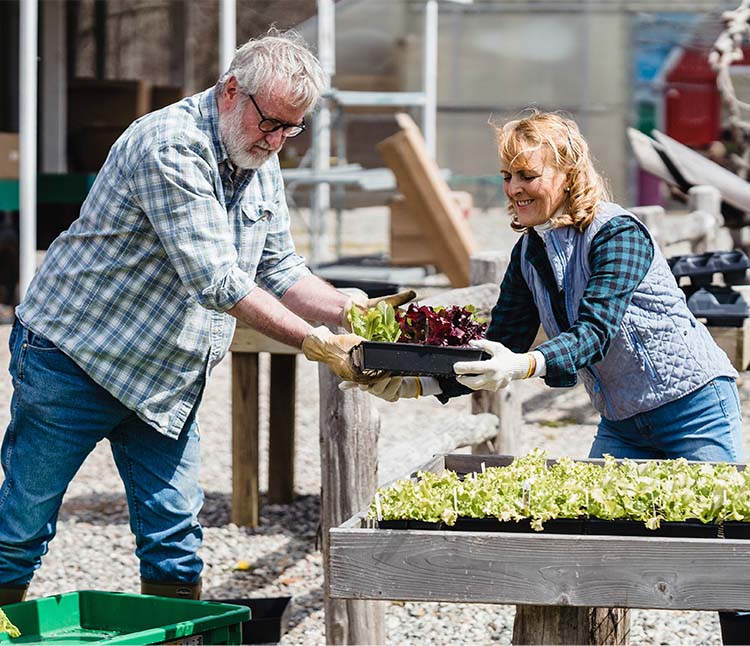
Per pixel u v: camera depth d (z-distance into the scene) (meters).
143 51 20.98
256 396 6.00
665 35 20.02
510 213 3.50
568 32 20.55
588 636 2.97
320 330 3.35
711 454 3.59
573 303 3.42
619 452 3.80
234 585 5.20
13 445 3.78
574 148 3.34
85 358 3.64
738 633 3.32
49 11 14.16
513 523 2.94
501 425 5.59
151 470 3.88
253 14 25.16
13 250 12.80
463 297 5.23
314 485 6.90
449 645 4.56
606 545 2.73
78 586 5.21
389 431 8.17
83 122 14.58
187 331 3.69
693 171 8.74
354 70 20.41
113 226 3.56
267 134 3.49
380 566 2.81
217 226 3.47
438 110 21.42
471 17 20.94
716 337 5.39
